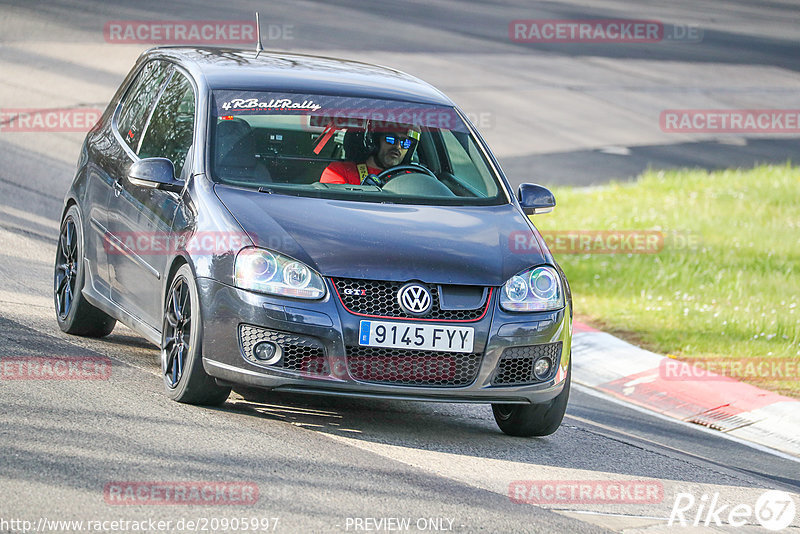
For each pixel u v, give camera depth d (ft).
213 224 70.64
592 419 90.02
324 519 55.21
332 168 78.18
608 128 250.16
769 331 121.08
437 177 81.61
